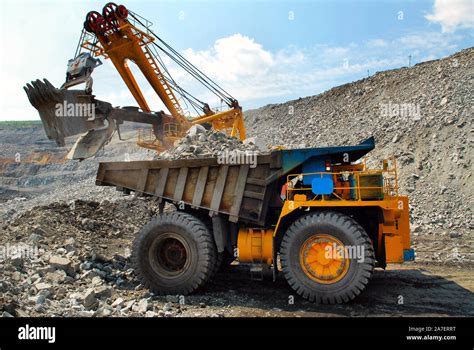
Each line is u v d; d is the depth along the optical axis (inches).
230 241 253.8
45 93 332.5
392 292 237.0
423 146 633.0
